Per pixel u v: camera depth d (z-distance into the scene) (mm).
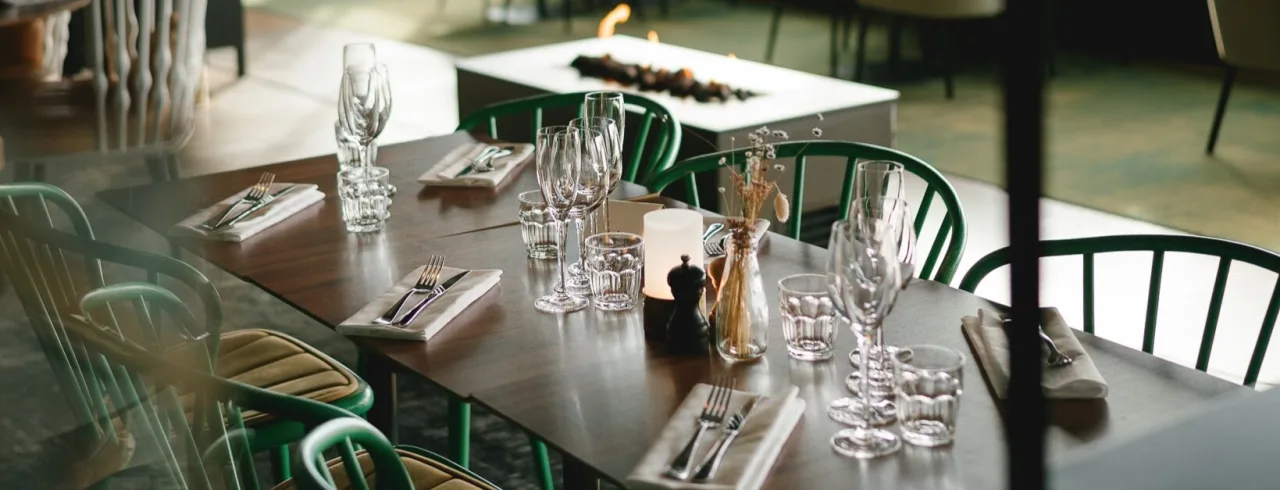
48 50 4188
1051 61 6945
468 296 1859
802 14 9156
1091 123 5906
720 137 3906
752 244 1615
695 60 5082
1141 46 7418
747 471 1279
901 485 1282
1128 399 1468
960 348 1651
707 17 9188
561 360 1646
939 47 7520
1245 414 482
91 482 1924
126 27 3740
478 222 2291
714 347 1686
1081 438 1363
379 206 2268
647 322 1709
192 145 5652
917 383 1362
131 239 4219
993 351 1579
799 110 4164
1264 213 4508
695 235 1710
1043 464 395
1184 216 4500
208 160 5391
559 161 1790
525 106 3137
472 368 1626
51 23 4168
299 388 2176
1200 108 6152
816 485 1287
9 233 1984
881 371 1567
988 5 6203
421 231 2242
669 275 1636
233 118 6215
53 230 1979
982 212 4594
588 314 1820
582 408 1496
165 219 2316
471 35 8555
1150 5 7301
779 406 1419
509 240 2182
